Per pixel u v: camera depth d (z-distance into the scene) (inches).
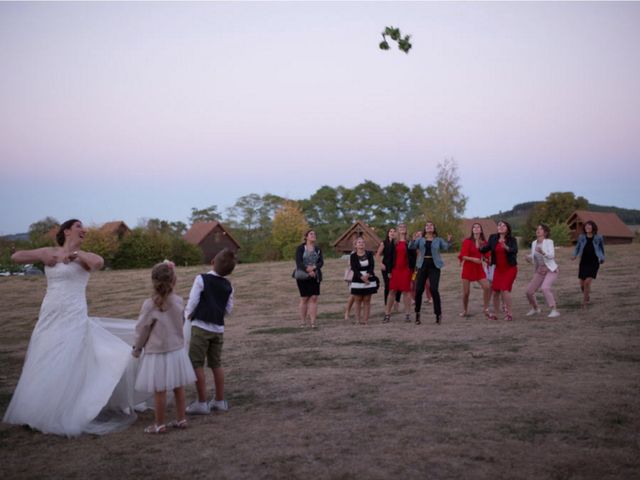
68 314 228.1
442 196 2162.9
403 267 482.3
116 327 247.0
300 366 320.8
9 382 326.3
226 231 3127.5
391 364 309.7
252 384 283.0
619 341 333.7
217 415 231.3
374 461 168.9
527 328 402.9
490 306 557.9
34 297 926.4
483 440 181.8
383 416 213.3
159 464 175.8
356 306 491.2
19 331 603.5
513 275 446.6
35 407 216.4
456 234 2043.6
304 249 470.9
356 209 3334.2
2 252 1905.8
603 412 204.5
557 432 186.5
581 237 504.7
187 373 213.3
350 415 217.6
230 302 242.2
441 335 394.9
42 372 221.1
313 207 3422.7
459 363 300.0
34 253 228.5
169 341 208.8
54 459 185.0
